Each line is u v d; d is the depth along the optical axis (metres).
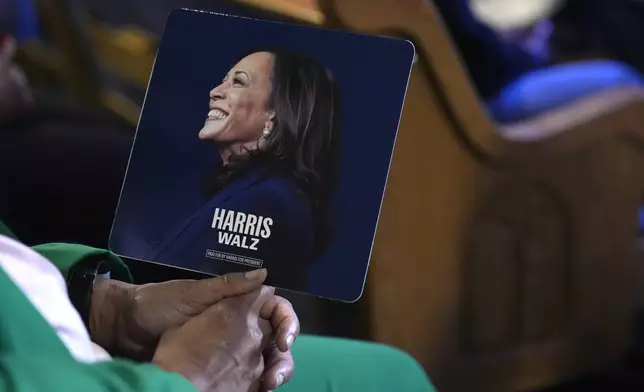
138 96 1.67
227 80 0.67
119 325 0.74
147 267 0.99
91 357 0.63
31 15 1.58
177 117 0.68
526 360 1.63
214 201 0.66
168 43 0.69
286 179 0.65
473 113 1.38
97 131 1.34
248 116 0.66
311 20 1.19
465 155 1.42
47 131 1.30
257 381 0.68
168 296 0.71
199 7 1.29
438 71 1.31
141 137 0.68
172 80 0.69
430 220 1.41
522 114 1.63
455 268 1.46
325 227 0.63
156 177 0.67
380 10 1.19
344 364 0.91
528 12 2.28
